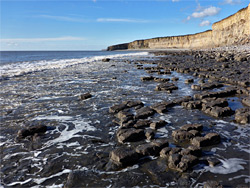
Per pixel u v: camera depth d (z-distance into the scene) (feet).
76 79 50.29
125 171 12.61
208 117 21.76
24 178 12.24
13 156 14.85
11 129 19.85
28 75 57.62
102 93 34.73
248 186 10.80
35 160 14.30
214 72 52.24
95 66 83.41
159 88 36.09
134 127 19.19
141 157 14.25
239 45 149.07
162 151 14.26
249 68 55.11
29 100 30.68
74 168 13.17
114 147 15.96
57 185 11.53
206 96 28.68
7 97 32.53
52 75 57.52
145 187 11.04
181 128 18.19
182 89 36.11
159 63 87.35
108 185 11.33
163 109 23.65
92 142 16.93
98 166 13.32
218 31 223.92
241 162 13.28
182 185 11.05
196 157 13.10
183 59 105.91
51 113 24.59
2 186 11.51
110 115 23.65
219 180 11.43
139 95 32.60
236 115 20.63
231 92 30.94
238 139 16.52
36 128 18.93
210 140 15.69
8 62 116.47
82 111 25.25
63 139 17.58
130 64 90.74
